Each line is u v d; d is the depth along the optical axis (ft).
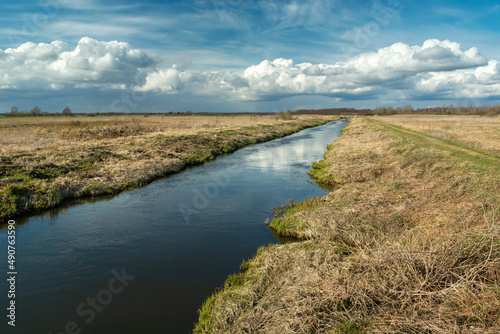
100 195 52.85
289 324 17.81
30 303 23.59
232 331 18.67
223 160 87.71
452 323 16.22
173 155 84.02
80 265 29.43
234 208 45.98
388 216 35.37
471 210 31.91
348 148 88.02
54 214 43.78
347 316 18.07
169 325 21.18
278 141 134.41
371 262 22.17
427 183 44.83
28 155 65.87
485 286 17.99
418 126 171.53
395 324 16.70
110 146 83.87
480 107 393.70
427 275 19.20
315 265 24.77
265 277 24.76
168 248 33.04
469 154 64.85
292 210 41.65
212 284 26.14
